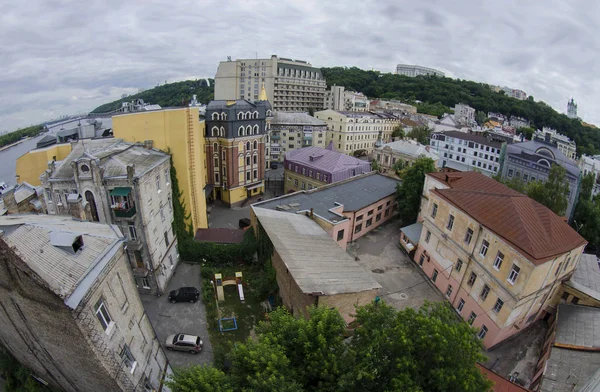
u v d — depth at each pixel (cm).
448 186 4200
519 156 6950
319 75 16888
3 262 1565
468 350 1675
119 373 1888
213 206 6241
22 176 3844
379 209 5244
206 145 5950
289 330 1941
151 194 3378
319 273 2917
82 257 1764
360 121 11369
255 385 1545
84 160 2967
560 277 3092
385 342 1680
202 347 2920
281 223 3722
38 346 1961
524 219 2927
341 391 1605
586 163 8225
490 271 3069
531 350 3061
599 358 2452
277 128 9462
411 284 3997
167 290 3650
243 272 3944
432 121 14012
